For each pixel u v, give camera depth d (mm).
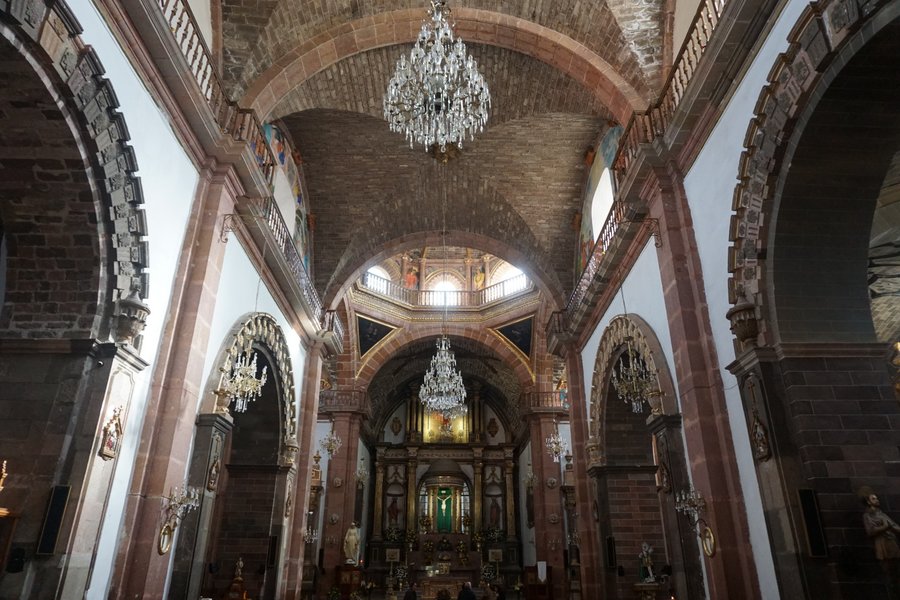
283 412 13094
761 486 6488
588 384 15062
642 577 11734
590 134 14852
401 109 8609
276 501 12625
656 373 9398
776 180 6504
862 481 5984
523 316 24172
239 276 10508
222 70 10297
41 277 6809
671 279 8766
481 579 27406
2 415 6398
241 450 12898
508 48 11672
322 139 15109
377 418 33062
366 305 24422
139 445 7367
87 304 6789
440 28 8469
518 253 17516
